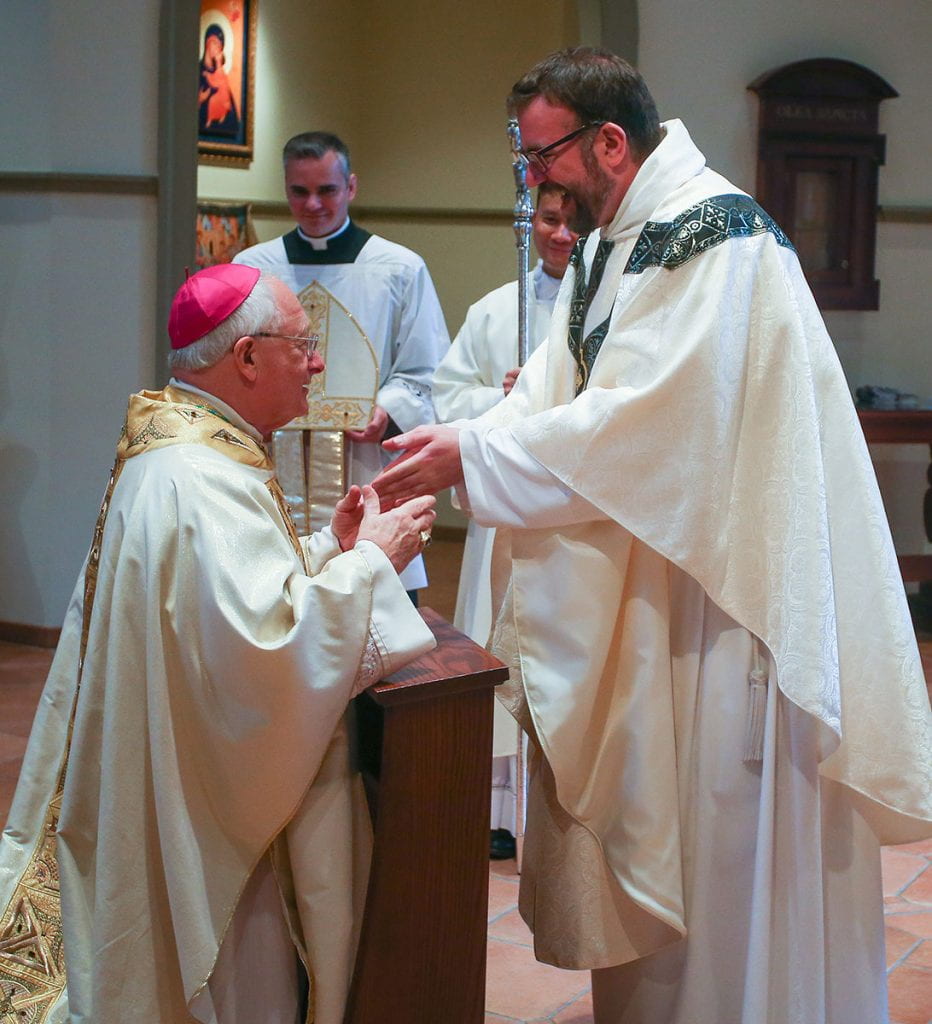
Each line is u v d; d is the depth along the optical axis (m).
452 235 8.35
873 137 6.20
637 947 2.24
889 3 6.20
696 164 2.21
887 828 2.19
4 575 5.94
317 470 4.18
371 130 8.57
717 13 5.96
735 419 2.06
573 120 2.17
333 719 1.96
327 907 2.04
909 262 6.47
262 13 7.75
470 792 2.06
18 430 5.82
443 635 2.25
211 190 7.51
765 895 2.08
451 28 8.19
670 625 2.20
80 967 2.00
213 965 1.95
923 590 6.53
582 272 2.38
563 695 2.16
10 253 5.72
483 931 2.10
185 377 2.17
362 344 4.14
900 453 6.55
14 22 5.52
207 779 1.97
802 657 1.99
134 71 5.53
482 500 2.16
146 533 1.97
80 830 2.07
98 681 2.03
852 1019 2.18
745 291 2.06
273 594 1.92
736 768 2.14
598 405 2.08
